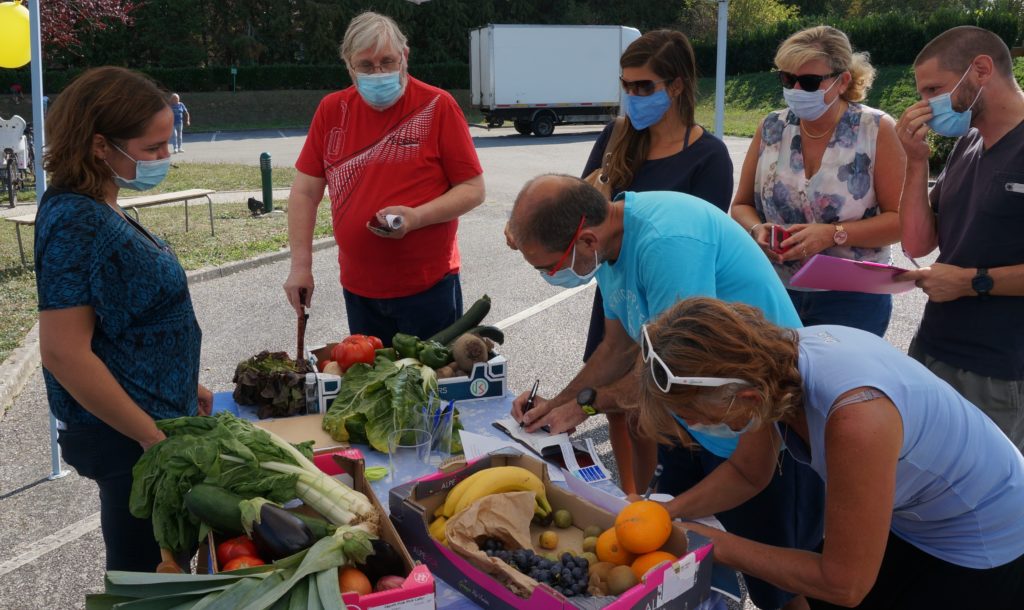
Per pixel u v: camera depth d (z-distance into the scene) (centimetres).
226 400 298
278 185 1514
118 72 219
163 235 1046
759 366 158
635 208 231
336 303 793
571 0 4322
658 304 225
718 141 334
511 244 246
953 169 302
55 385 231
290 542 181
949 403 177
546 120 2709
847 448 162
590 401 258
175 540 201
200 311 767
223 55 3922
